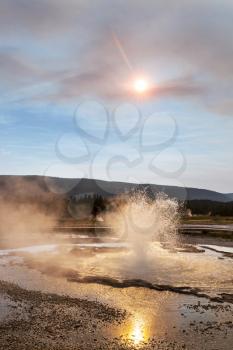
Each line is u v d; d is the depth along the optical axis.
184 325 16.08
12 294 19.88
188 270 27.92
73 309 17.72
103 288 22.19
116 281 23.78
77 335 14.59
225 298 20.41
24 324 15.51
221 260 32.34
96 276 25.22
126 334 14.91
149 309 18.30
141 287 22.52
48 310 17.44
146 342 14.20
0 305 17.86
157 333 15.11
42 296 19.81
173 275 26.12
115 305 18.86
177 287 22.62
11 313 16.80
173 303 19.41
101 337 14.52
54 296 19.94
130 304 19.09
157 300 19.92
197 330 15.48
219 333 15.20
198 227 55.22
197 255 34.94
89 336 14.55
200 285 23.30
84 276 25.11
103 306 18.44
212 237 47.28
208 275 26.27
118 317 16.86
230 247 40.62
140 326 15.86
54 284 22.97
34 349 13.15
